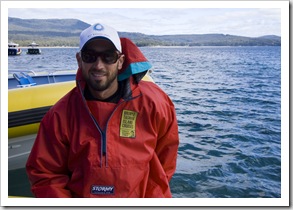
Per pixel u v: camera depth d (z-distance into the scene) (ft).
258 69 77.20
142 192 6.81
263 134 21.25
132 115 6.70
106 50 6.40
